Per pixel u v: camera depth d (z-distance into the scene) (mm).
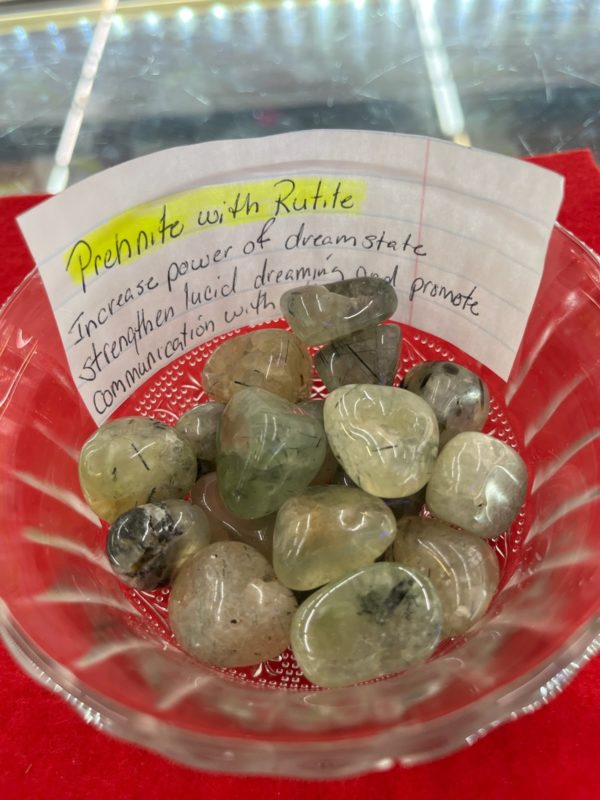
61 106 276
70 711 146
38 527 136
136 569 129
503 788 135
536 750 137
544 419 156
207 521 136
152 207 128
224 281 149
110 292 135
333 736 104
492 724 104
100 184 119
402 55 281
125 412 163
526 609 126
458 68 277
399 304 157
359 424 129
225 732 106
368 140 126
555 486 144
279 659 135
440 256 143
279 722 110
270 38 289
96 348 140
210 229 138
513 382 164
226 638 124
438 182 130
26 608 118
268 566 130
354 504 127
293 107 272
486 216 132
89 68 285
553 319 153
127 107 275
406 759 103
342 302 141
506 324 145
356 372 148
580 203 207
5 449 138
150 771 140
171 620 129
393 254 146
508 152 252
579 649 107
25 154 265
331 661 117
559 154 222
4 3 299
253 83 279
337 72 280
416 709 109
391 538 126
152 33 292
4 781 141
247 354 152
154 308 145
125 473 135
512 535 147
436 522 137
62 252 122
